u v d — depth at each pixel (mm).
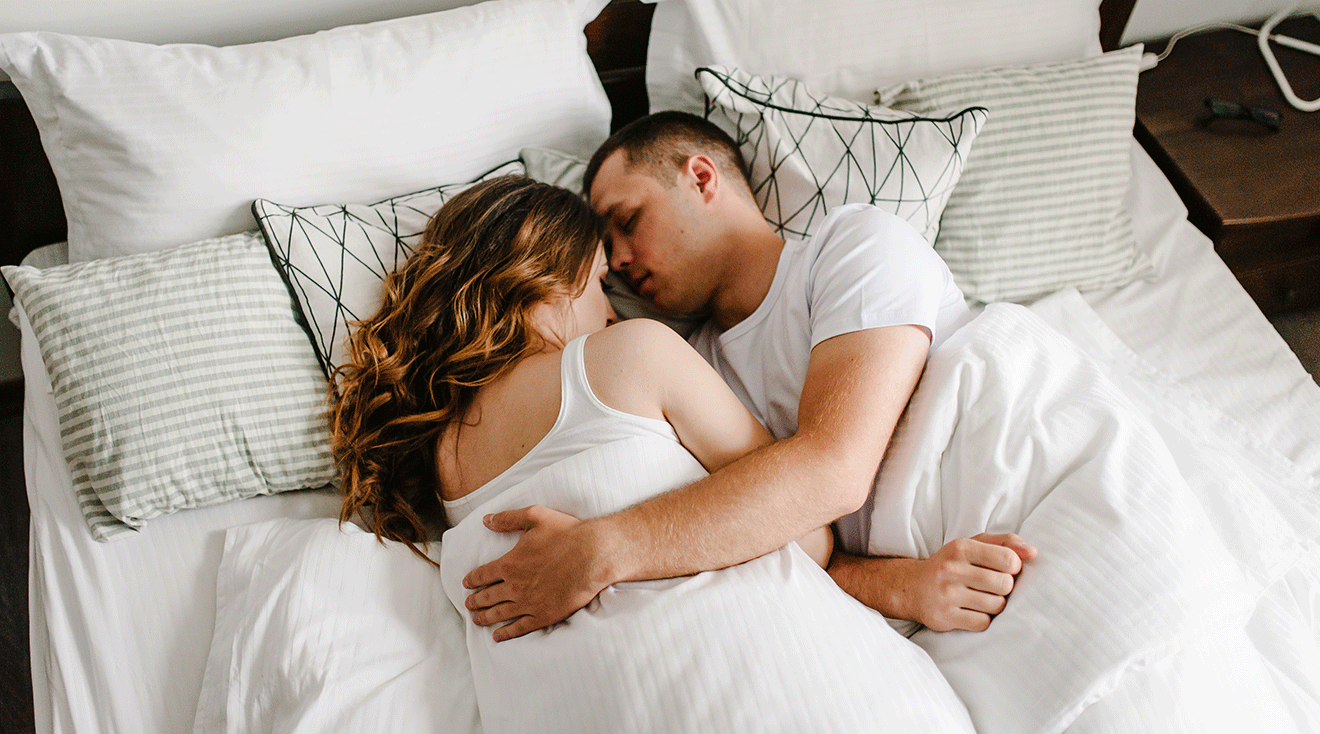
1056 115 1332
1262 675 793
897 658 761
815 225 1264
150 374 982
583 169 1292
